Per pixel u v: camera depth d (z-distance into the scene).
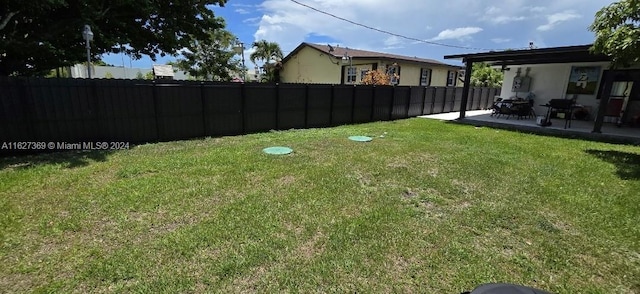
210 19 11.03
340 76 17.39
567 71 11.56
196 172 4.22
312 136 7.42
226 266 2.14
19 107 4.99
